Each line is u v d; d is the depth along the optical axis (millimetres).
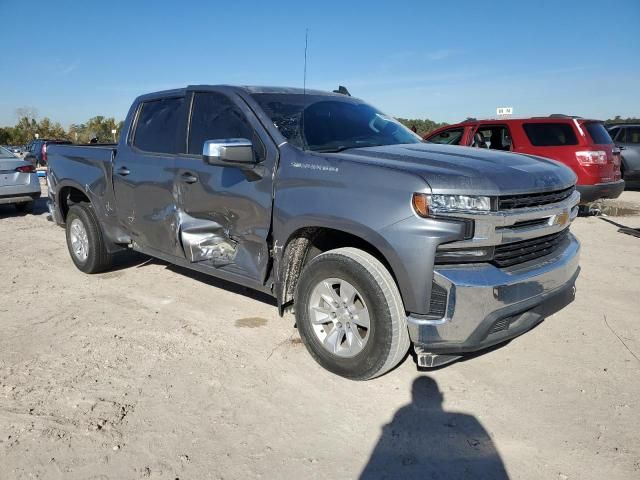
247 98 3982
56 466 2543
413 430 2840
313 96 4371
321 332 3449
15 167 10047
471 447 2697
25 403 3090
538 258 3314
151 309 4656
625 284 5320
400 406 3066
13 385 3299
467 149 3789
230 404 3086
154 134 4742
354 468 2541
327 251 3426
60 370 3498
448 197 2852
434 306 2943
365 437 2781
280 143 3639
